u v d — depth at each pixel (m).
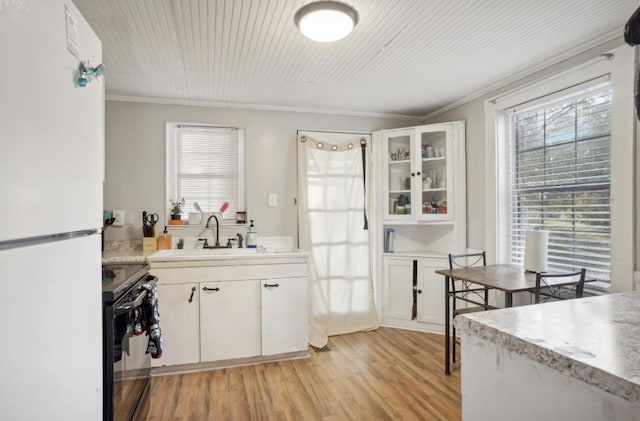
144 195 3.13
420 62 2.47
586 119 2.28
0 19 0.53
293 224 3.48
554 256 2.48
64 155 0.74
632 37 0.96
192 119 3.26
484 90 3.04
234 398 2.21
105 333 1.23
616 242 2.04
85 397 0.84
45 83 0.67
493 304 2.91
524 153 2.77
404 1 1.73
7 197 0.55
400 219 3.53
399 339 3.23
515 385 0.80
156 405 2.13
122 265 1.89
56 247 0.71
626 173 1.99
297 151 3.51
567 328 0.84
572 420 0.68
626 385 0.57
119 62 2.42
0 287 0.53
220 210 3.28
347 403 2.14
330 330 3.40
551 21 1.94
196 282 2.60
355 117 3.71
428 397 2.20
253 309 2.71
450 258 2.68
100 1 1.70
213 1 1.71
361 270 3.60
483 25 1.98
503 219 2.91
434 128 3.37
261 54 2.31
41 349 0.65
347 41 2.15
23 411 0.59
